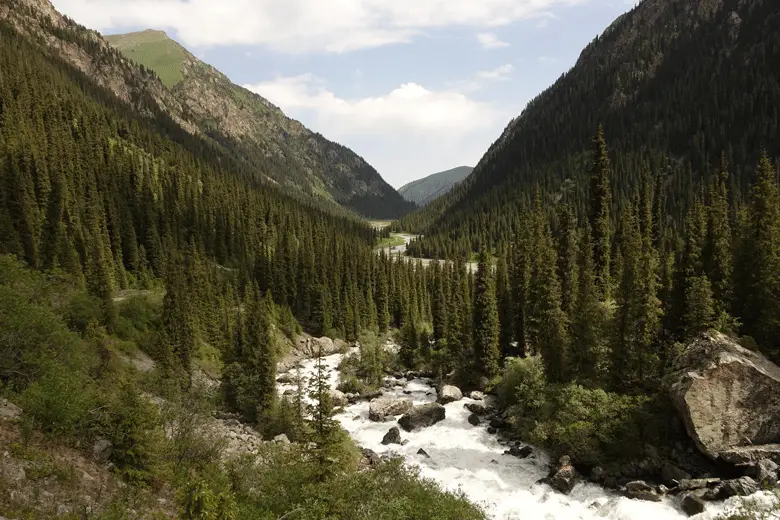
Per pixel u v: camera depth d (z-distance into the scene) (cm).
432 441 4681
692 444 3606
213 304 8781
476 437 4747
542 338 5322
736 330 4284
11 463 1845
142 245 11625
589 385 4409
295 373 8356
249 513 2239
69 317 5162
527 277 6769
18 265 4347
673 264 5659
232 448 4056
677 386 3641
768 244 4281
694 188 16950
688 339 4253
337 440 2712
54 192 10638
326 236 18850
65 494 1838
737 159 17375
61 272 7025
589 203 6438
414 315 12088
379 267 15062
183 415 3195
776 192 4625
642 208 7925
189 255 9988
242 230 15838
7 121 13338
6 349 2809
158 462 2444
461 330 7538
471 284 12212
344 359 8362
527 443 4391
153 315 7394
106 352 4919
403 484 2725
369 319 12138
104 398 2542
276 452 3123
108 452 2262
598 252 6178
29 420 2105
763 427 3422
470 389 6519
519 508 3309
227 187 19762
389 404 5688
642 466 3550
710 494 3028
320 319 11675
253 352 5716
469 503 2845
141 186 15212
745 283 4494
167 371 5703
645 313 4350
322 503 2245
